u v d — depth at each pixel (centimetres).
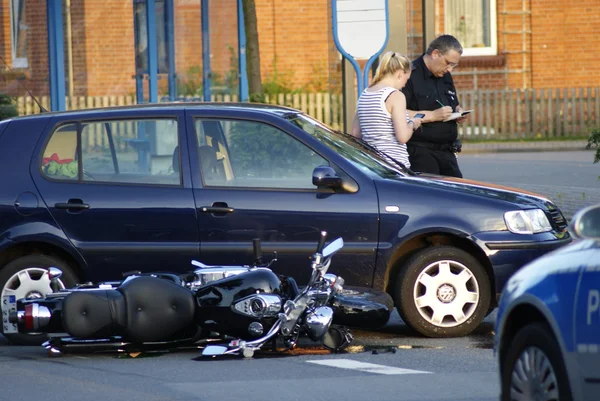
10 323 1995
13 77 4578
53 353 1912
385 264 2000
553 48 6700
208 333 1930
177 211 2009
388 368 1750
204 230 2009
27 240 2006
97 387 1650
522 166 4934
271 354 1894
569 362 1119
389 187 2016
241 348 1836
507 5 6681
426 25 3800
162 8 4272
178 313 1844
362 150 2147
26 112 4591
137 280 1850
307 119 2152
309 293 1838
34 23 4559
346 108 3856
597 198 3791
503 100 6391
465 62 6706
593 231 1069
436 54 2512
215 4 4309
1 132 2061
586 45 6694
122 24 4956
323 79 6500
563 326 1127
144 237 2016
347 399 1536
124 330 1836
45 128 2056
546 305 1156
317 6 6531
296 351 1917
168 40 4284
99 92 4956
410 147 2525
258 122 2053
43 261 2016
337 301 1873
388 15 3653
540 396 1182
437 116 2484
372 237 1998
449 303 2009
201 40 4309
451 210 2003
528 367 1203
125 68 4953
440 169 2548
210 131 2050
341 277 2000
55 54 4106
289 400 1535
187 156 2038
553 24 6694
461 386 1608
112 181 2038
